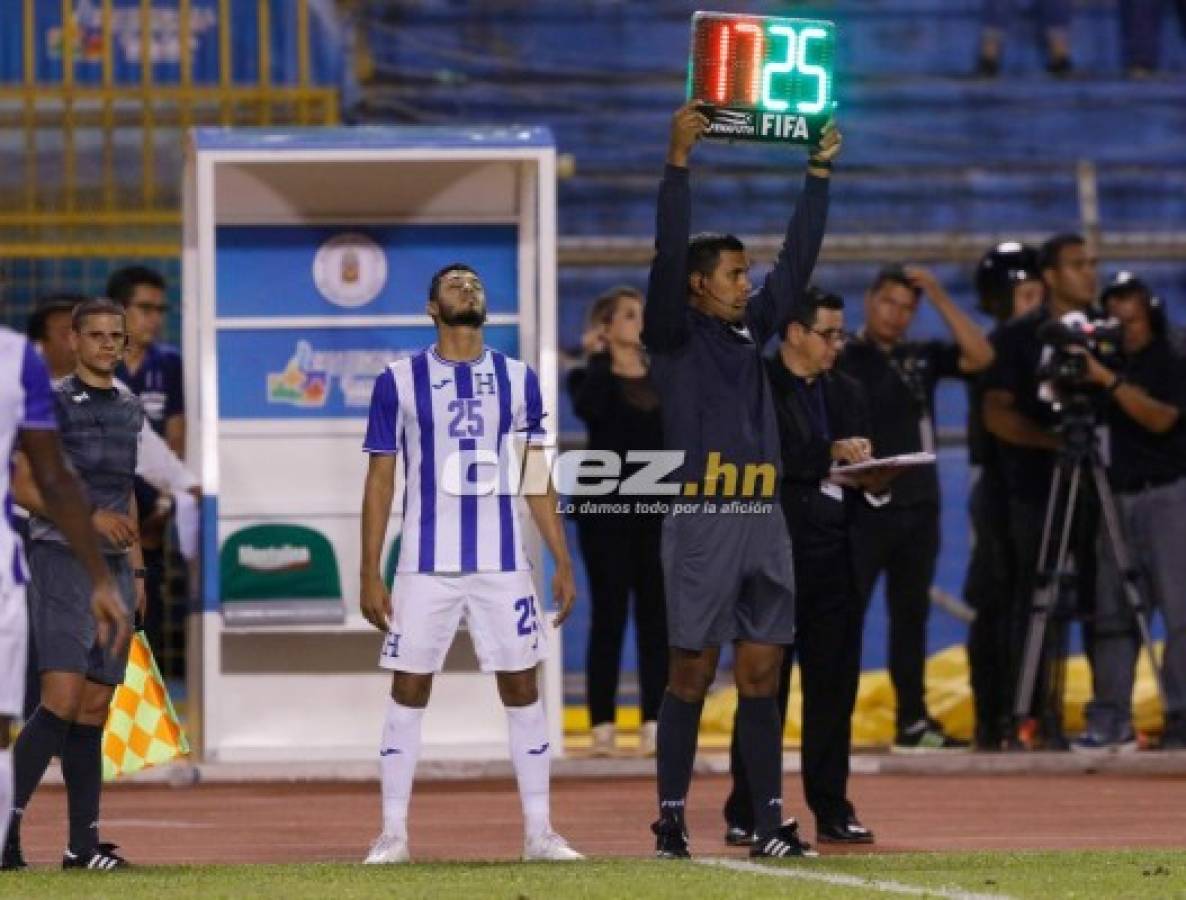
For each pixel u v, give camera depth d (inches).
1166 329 1814.7
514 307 1802.4
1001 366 1802.4
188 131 1803.6
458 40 2615.7
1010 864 1056.2
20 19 2278.5
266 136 1749.5
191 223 1811.0
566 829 1384.1
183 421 1779.0
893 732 1999.3
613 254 2353.6
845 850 1222.9
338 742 1814.7
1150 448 1802.4
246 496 1787.6
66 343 1430.9
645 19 2642.7
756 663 1138.7
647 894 918.4
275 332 1798.7
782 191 2522.1
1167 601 1807.3
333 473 1795.0
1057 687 1830.7
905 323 1780.3
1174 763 1769.2
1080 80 2632.9
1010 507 1822.1
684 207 1119.0
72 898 929.5
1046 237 2415.1
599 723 1812.3
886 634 2265.0
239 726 1804.9
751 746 1137.4
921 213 2534.5
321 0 2370.8
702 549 1122.7
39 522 1112.2
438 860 1171.9
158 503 1589.6
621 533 1786.4
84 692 1131.9
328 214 1802.4
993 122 2615.7
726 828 1305.4
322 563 1781.5
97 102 2171.5
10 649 823.1
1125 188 2568.9
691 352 1131.9
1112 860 1075.3
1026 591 1820.9
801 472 1223.5
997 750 1838.1
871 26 2672.2
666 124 2556.6
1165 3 2677.2
